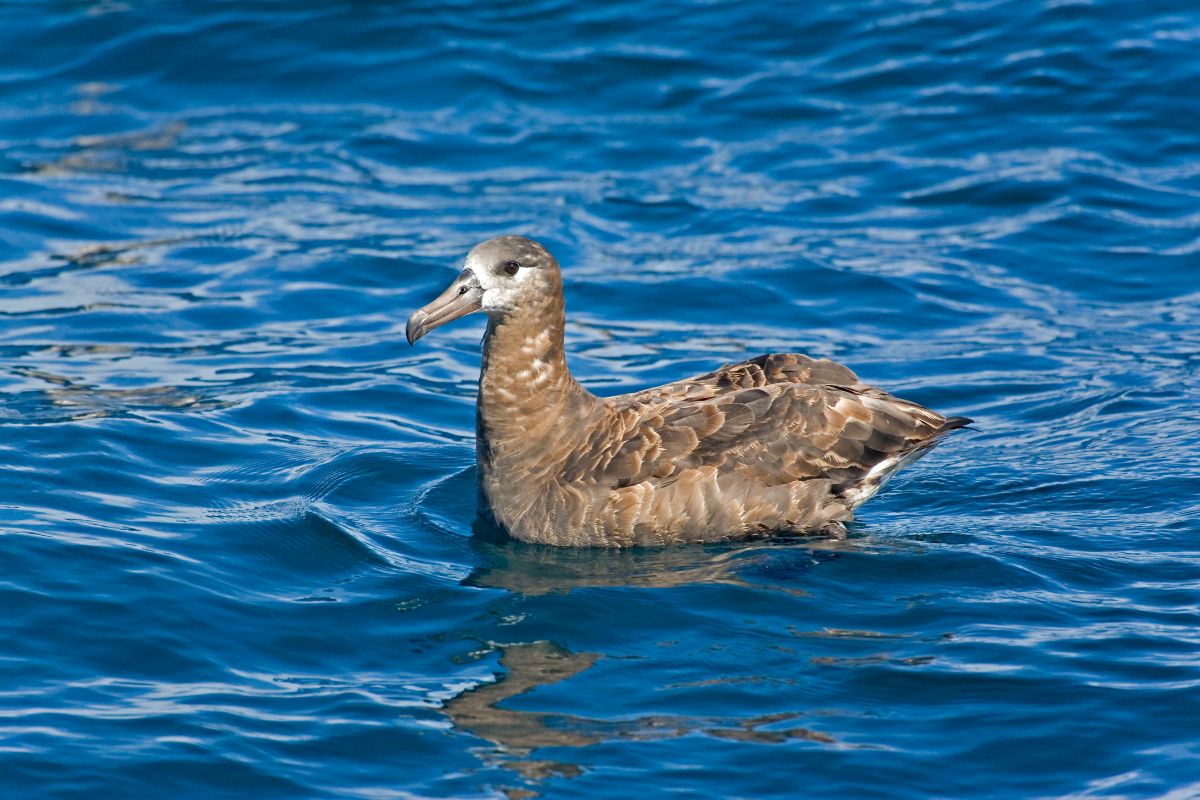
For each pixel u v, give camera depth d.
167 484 15.00
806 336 19.33
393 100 26.64
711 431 13.87
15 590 12.30
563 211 22.97
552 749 10.43
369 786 10.03
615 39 27.81
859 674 11.39
